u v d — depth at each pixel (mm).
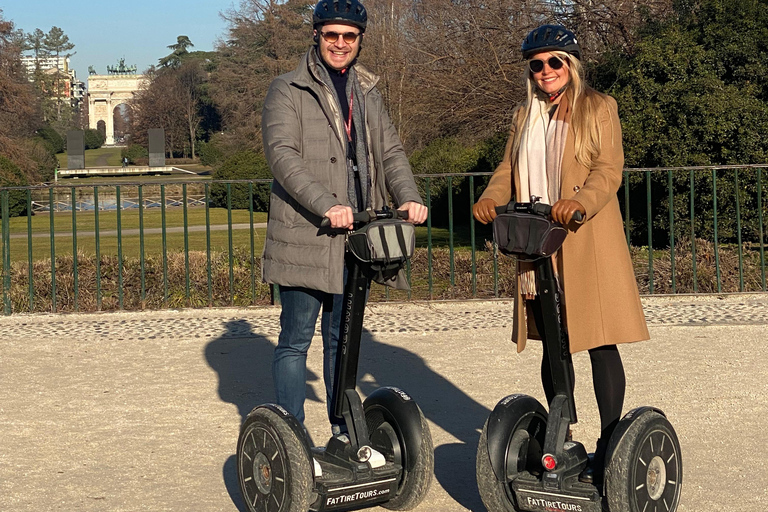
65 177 62281
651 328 6574
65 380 5363
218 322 7180
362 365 5645
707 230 11188
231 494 3480
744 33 11602
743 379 5078
